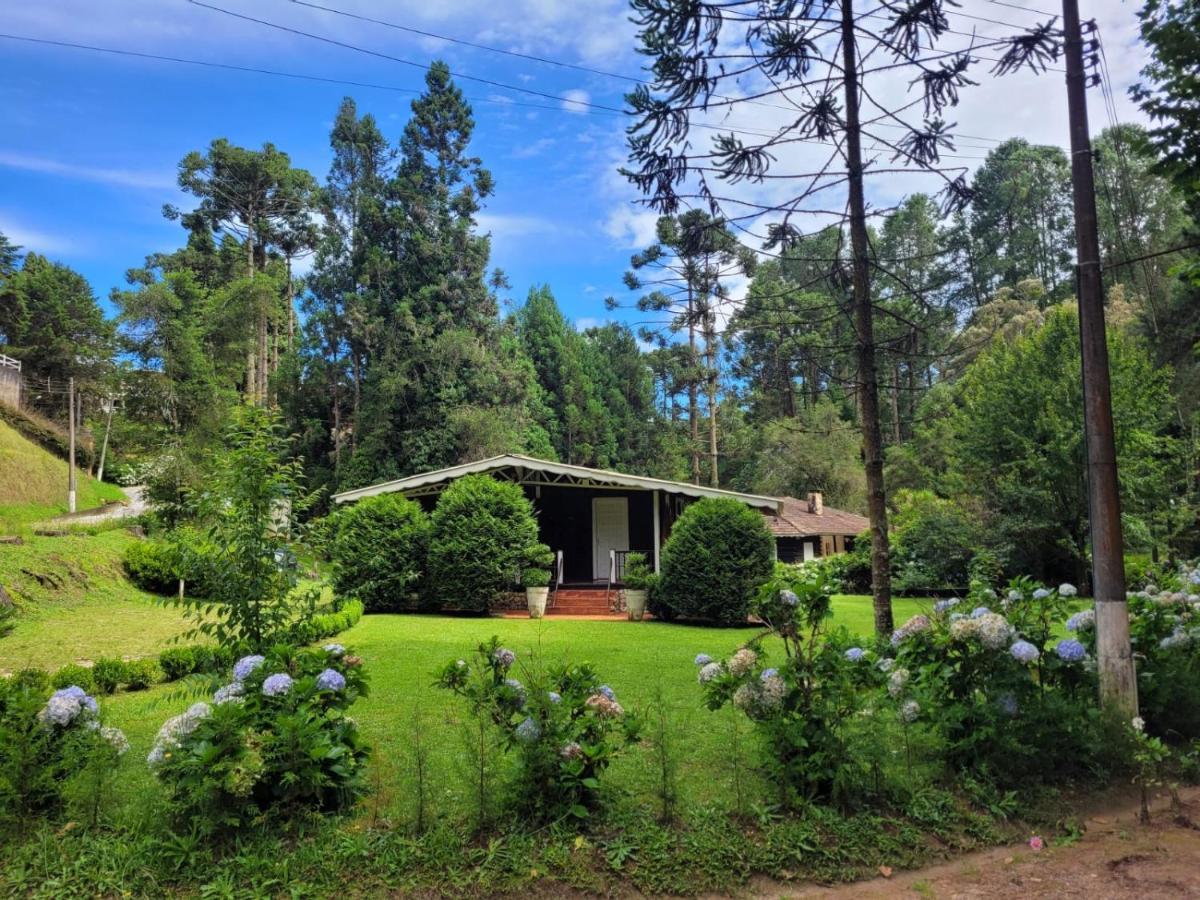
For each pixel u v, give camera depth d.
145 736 6.08
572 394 49.28
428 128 41.97
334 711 4.17
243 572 4.96
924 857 4.04
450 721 6.07
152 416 28.92
